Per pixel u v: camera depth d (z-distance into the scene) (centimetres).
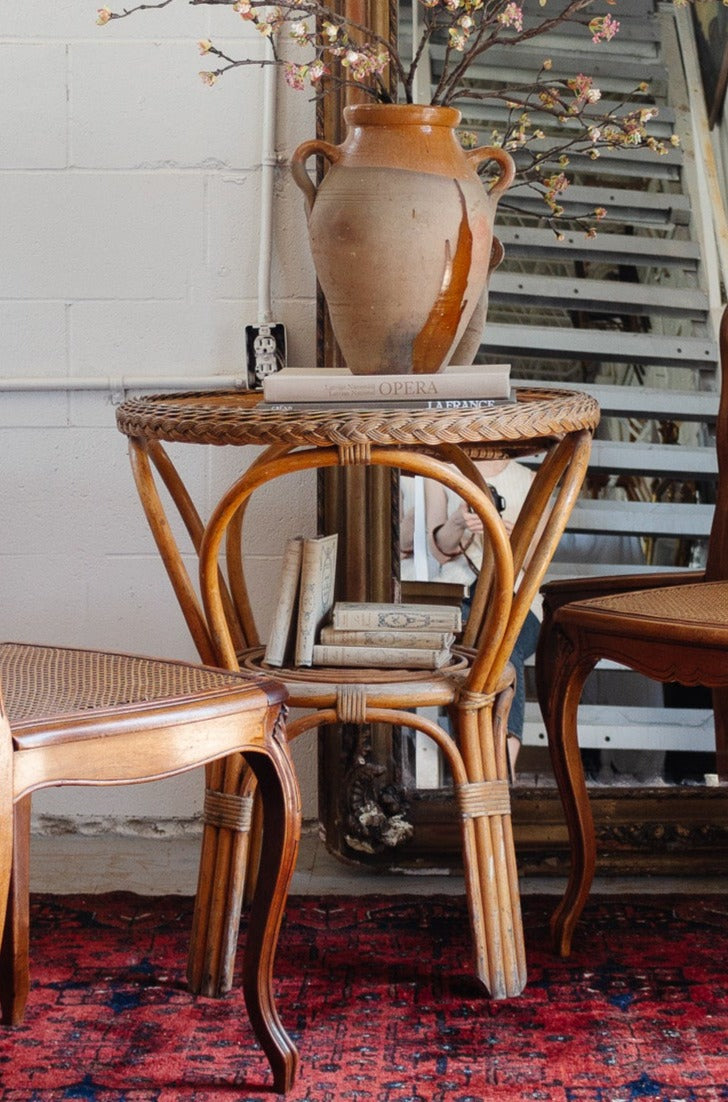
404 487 224
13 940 166
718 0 225
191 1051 161
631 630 174
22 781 127
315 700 172
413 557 225
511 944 177
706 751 227
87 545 238
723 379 208
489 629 170
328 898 213
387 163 167
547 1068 157
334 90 222
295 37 186
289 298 232
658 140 226
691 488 230
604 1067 157
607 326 228
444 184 167
